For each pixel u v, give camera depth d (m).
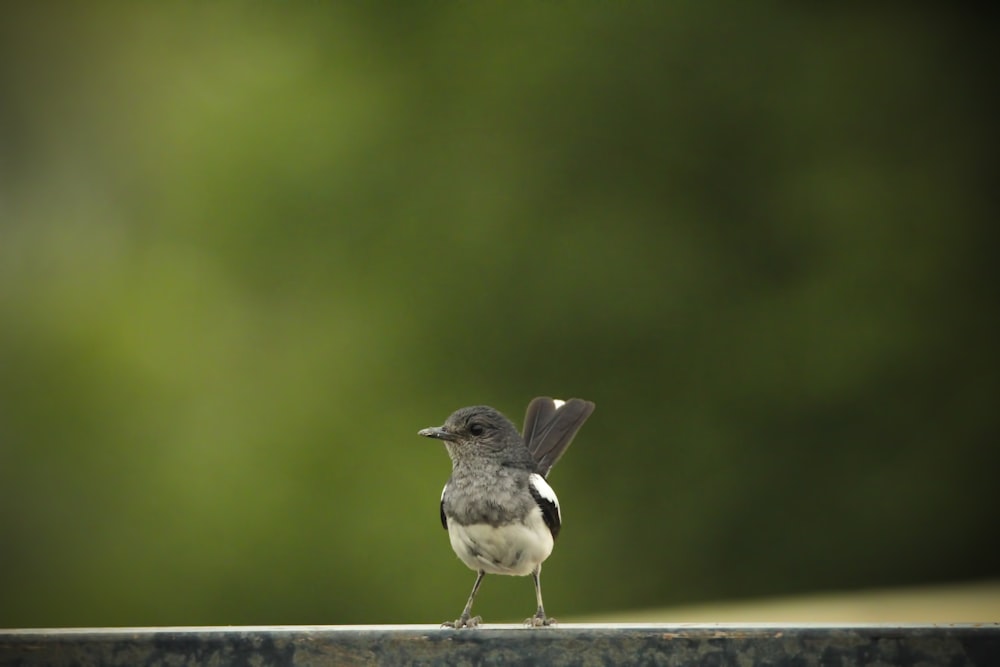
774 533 19.19
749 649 5.76
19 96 18.38
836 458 19.47
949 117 20.17
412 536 17.30
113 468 17.20
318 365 17.83
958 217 19.86
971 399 19.59
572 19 19.75
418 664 5.84
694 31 20.06
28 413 17.31
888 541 19.44
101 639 5.86
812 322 19.62
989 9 20.83
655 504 18.98
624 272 19.20
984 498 19.39
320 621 17.05
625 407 19.02
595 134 19.64
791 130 20.02
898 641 5.71
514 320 18.73
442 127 19.02
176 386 17.44
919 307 19.70
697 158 19.86
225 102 18.53
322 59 18.78
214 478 17.31
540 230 19.02
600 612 18.50
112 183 18.17
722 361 19.41
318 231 18.27
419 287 18.38
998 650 5.68
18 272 17.70
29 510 17.16
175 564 17.11
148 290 17.78
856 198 19.92
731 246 19.75
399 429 17.72
